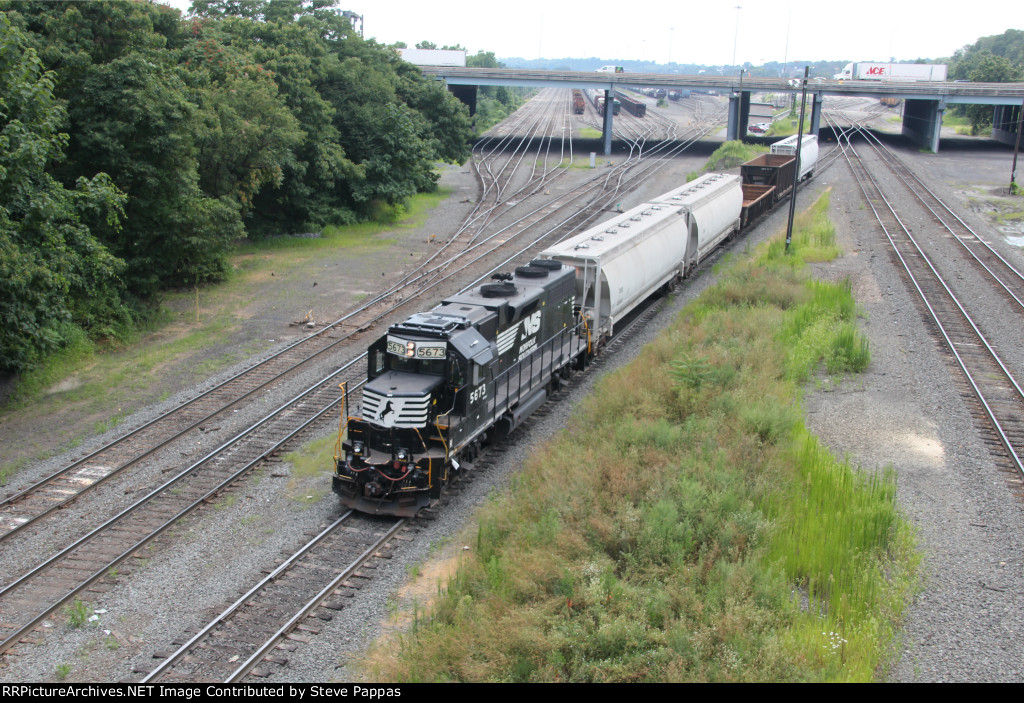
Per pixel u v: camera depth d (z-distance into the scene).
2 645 12.21
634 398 20.25
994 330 26.69
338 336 28.09
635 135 97.62
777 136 97.56
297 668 11.73
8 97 21.72
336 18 57.56
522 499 15.75
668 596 12.18
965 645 11.60
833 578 12.77
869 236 41.91
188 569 14.48
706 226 35.75
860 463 17.59
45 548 15.18
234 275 35.75
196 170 34.41
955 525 14.89
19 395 22.53
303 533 15.75
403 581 14.16
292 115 40.81
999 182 63.75
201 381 24.11
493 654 11.21
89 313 26.62
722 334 25.09
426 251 41.38
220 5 56.19
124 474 18.27
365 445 16.34
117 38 28.28
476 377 17.31
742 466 16.38
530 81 83.31
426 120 58.91
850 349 23.77
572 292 23.72
